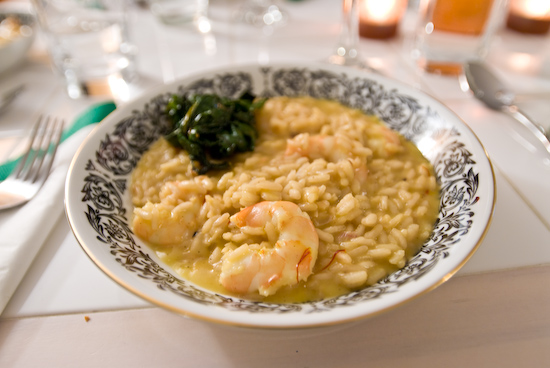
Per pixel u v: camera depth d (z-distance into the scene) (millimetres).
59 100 354
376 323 198
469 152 228
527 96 346
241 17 492
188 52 429
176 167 260
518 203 250
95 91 361
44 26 360
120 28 388
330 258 213
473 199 204
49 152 281
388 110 287
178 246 221
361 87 299
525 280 213
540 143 297
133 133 263
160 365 186
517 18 435
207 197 235
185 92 294
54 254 226
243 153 276
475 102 341
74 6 377
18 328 196
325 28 470
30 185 255
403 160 264
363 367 185
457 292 209
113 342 193
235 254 197
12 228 223
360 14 438
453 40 377
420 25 404
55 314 201
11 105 347
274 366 186
